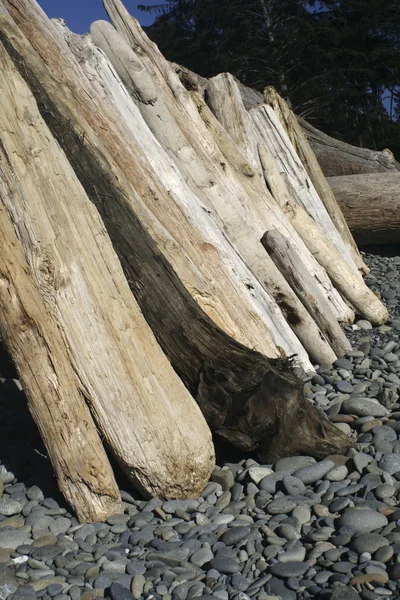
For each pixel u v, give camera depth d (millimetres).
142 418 3627
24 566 3168
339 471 3818
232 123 7656
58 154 3887
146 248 4137
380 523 3246
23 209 3711
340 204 9086
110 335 3705
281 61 25625
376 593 2711
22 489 3961
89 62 6098
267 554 3109
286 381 4074
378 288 8094
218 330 4094
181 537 3348
